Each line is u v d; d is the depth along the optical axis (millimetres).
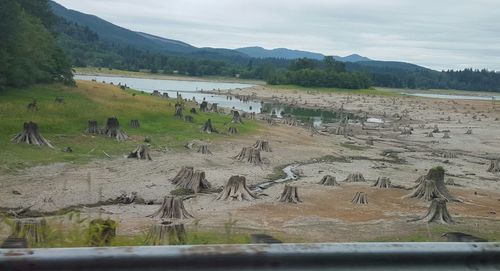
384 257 4250
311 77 190250
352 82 190500
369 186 32375
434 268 4312
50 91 64125
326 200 27391
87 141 38750
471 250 4406
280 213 23641
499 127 91375
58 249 3838
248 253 4043
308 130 66188
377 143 61469
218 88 179625
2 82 55938
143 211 23250
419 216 23453
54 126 40406
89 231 7629
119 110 52250
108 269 3834
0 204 22500
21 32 58344
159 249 3959
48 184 26641
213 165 36875
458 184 36125
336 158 46250
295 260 4105
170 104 66875
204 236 11383
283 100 141250
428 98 176000
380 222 21938
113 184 28141
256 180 33438
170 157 37812
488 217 24703
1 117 39594
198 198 27062
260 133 55875
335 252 4168
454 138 71188
